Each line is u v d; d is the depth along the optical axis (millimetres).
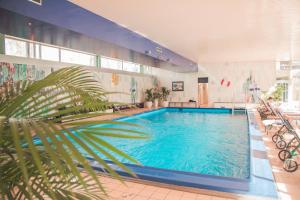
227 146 6762
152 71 17078
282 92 13492
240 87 15117
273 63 14352
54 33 4594
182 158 5773
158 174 3455
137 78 15328
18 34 4648
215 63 15562
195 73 16156
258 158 4379
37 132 674
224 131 8875
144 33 6781
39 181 893
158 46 8375
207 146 6789
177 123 10695
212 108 14352
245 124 10219
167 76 17047
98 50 6578
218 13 4992
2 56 7137
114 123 869
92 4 4465
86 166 668
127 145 6980
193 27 6117
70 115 886
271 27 6098
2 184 843
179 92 16719
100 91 1200
